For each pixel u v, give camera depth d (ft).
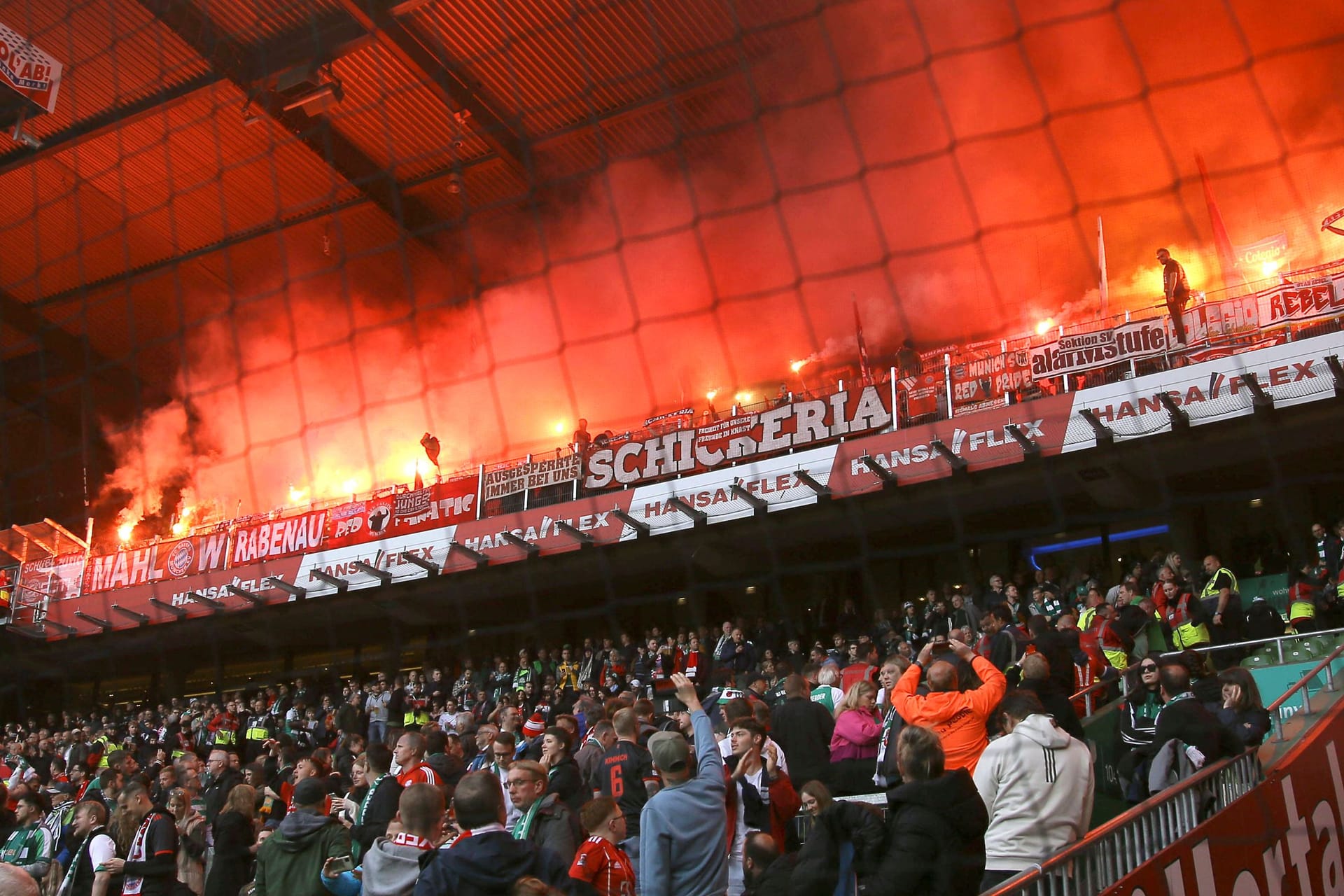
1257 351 44.24
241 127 79.87
